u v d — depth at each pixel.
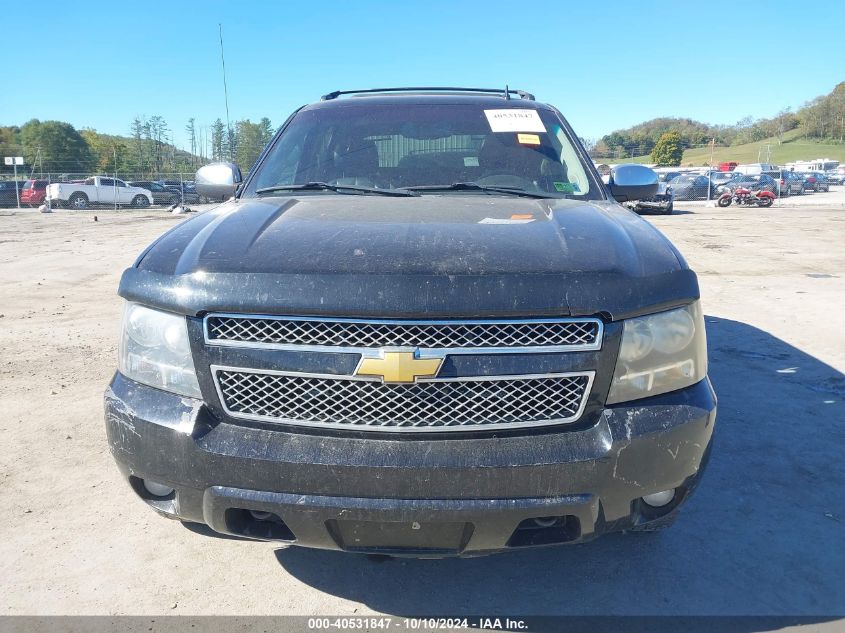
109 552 2.79
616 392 2.08
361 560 2.76
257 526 2.13
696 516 3.09
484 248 2.17
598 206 2.95
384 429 2.00
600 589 2.58
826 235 15.95
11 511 3.09
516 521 1.99
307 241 2.24
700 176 35.81
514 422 2.02
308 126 3.62
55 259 11.67
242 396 2.07
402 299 1.96
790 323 6.64
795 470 3.52
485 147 3.41
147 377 2.20
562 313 2.01
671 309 2.17
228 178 3.56
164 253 2.33
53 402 4.44
